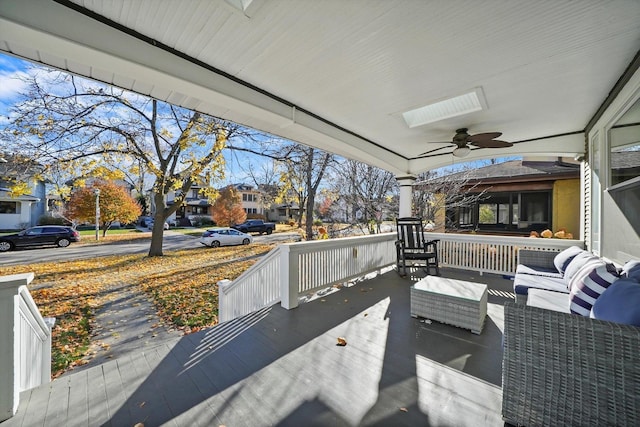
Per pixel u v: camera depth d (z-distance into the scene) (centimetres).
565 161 737
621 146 290
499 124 399
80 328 447
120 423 160
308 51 231
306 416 164
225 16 191
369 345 249
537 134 448
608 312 154
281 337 266
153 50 221
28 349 199
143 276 767
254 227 1858
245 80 280
